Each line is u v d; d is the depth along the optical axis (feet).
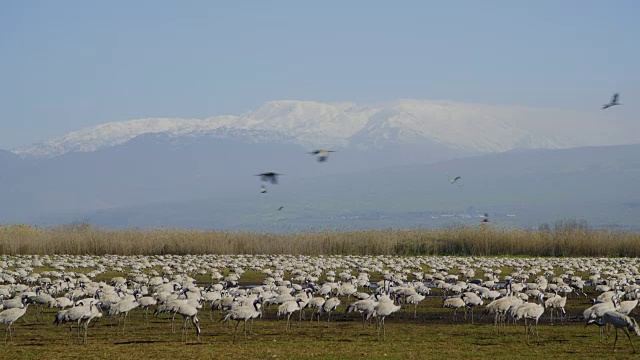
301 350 176.45
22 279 342.64
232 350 176.76
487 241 495.82
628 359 164.86
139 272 360.48
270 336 199.62
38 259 435.53
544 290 281.54
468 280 324.60
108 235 517.96
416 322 228.43
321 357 167.22
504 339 192.85
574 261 411.95
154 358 167.53
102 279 359.66
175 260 434.71
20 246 488.44
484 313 224.33
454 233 513.86
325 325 221.46
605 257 465.88
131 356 170.09
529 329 206.59
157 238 511.40
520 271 357.61
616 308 202.49
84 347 182.19
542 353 172.24
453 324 223.51
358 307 206.08
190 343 187.73
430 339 193.26
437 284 291.17
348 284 265.34
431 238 513.04
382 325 215.51
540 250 490.08
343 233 538.47
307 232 553.23
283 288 254.27
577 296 296.51
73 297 248.73
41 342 190.29
